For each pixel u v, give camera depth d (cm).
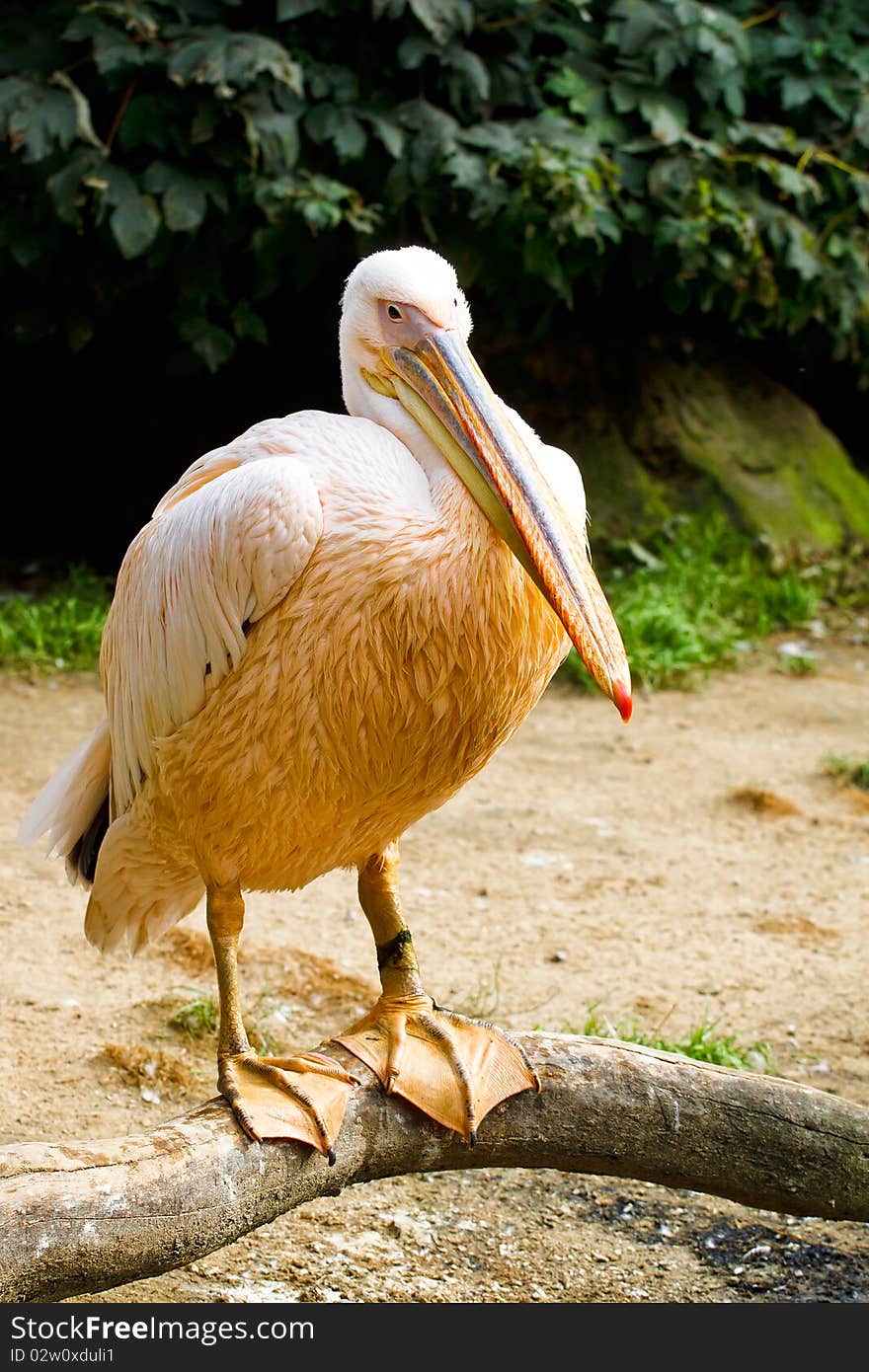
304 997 474
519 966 502
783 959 514
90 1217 263
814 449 1050
